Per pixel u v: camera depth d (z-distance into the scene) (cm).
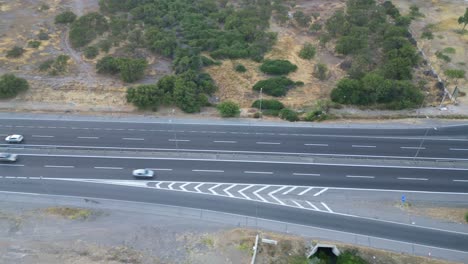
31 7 12188
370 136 7094
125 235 5172
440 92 8488
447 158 6606
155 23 10856
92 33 10288
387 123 7469
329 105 7875
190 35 10206
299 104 8088
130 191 5891
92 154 6588
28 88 8175
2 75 8531
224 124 7356
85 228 5262
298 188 5966
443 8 12400
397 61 8831
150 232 5222
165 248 5003
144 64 8744
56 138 6944
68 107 7794
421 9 12356
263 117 7588
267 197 5803
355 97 7938
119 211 5544
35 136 6981
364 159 6544
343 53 9862
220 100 8188
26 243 5022
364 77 8256
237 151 6688
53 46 9994
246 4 12212
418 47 10144
